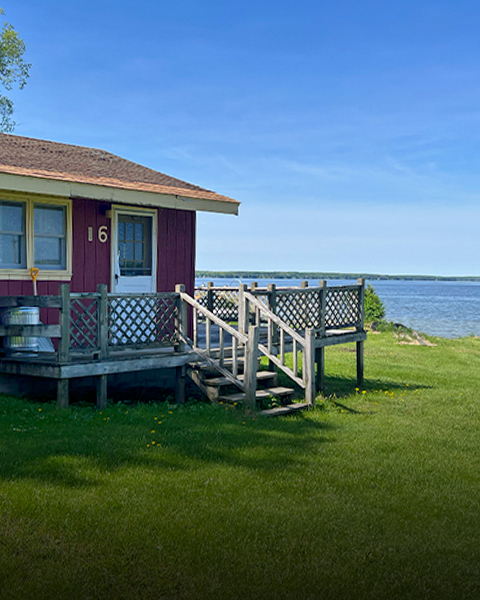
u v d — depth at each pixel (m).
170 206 11.18
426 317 59.97
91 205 11.10
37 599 3.89
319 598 4.00
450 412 10.49
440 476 6.58
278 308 11.87
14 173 8.89
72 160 11.84
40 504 5.26
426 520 5.32
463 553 4.68
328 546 4.73
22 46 24.53
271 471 6.48
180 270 12.66
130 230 11.80
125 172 12.04
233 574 4.26
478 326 46.72
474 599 4.03
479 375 16.19
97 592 3.98
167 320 10.58
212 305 14.91
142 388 11.11
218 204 12.05
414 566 4.46
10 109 25.70
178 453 7.00
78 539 4.68
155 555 4.48
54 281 10.59
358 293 13.48
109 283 11.41
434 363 18.73
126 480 5.96
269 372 11.11
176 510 5.29
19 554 4.45
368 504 5.64
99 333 9.45
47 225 10.52
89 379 10.51
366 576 4.28
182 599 3.95
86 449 6.93
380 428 8.94
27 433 7.58
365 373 15.88
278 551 4.61
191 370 10.46
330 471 6.58
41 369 9.04
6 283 9.95
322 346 12.33
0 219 9.94
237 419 9.05
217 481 6.06
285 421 9.20
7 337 9.44
